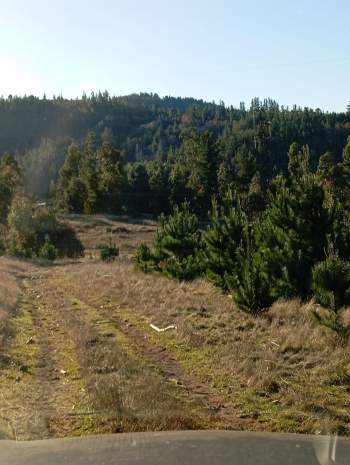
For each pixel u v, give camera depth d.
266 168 114.88
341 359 9.70
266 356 10.19
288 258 15.78
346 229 16.83
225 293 18.48
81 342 11.87
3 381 8.83
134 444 4.70
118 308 17.48
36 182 130.88
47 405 7.72
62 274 31.80
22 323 14.84
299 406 7.62
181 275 22.80
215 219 21.12
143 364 10.09
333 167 48.69
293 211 16.64
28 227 53.06
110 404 7.41
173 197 87.81
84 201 82.44
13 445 4.96
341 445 4.82
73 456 4.30
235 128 163.00
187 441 4.78
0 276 27.81
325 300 11.92
